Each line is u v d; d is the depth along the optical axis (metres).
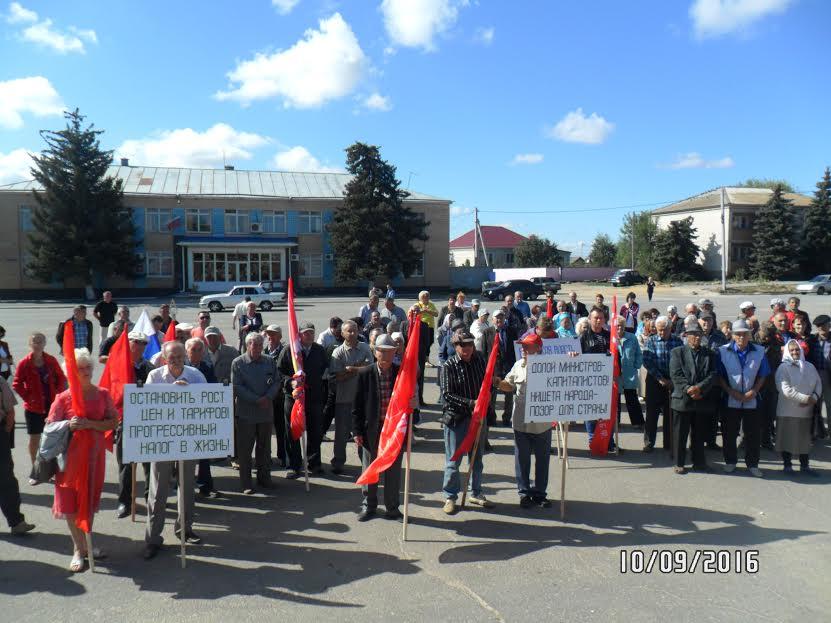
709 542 5.54
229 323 27.86
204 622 4.21
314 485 7.27
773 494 6.82
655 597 4.57
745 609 4.40
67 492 4.94
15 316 30.66
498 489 7.08
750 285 52.28
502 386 6.55
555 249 86.94
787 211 61.12
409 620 4.24
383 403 6.38
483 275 61.25
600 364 6.37
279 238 51.84
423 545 5.50
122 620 4.24
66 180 44.03
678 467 7.59
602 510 6.36
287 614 4.32
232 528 5.92
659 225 74.69
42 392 7.30
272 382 7.01
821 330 9.03
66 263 43.66
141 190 49.88
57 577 4.87
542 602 4.49
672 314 10.54
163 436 5.28
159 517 5.28
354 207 49.59
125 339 6.40
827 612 4.37
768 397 8.64
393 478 6.14
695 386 7.36
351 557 5.26
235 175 56.12
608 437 8.16
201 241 49.53
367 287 53.22
